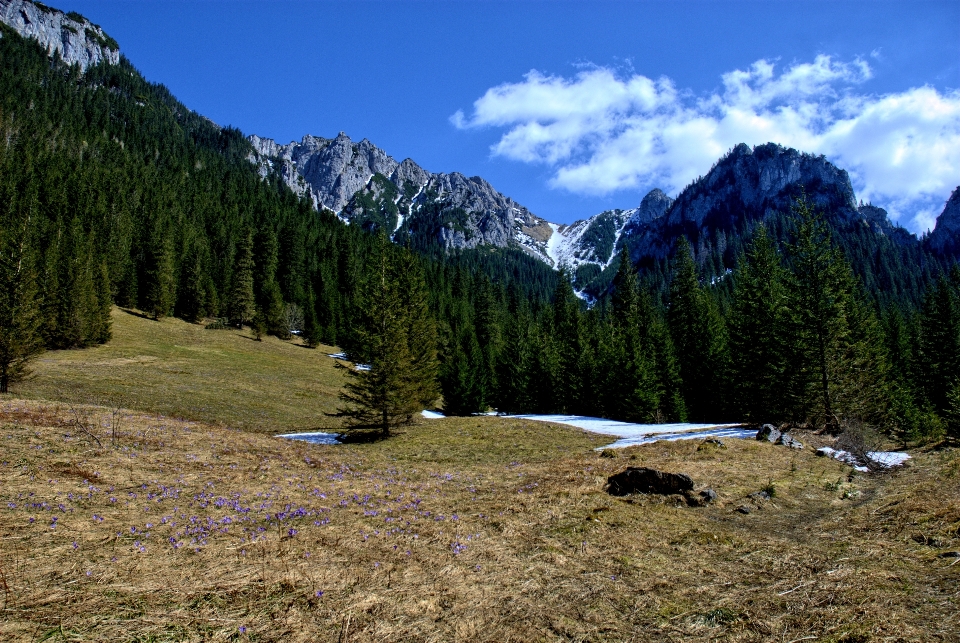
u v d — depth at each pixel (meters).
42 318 33.72
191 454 15.09
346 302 91.38
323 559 7.16
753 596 6.27
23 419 16.39
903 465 15.89
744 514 10.77
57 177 100.62
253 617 5.38
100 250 77.00
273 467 14.59
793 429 25.95
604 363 43.69
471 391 49.16
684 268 55.03
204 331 71.69
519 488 13.01
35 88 153.88
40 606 5.24
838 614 5.66
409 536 8.41
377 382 28.64
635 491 12.20
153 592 5.80
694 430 26.86
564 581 6.75
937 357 49.62
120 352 51.38
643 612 5.87
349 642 5.00
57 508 8.64
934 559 7.36
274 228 120.69
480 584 6.55
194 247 85.31
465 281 123.94
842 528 9.49
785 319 30.52
